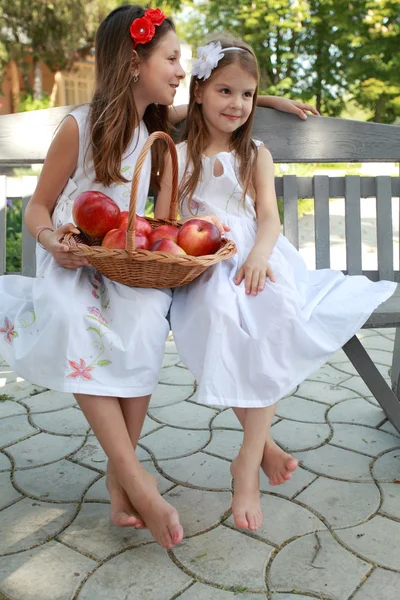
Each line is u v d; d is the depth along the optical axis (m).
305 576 1.42
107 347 1.50
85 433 2.18
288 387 1.54
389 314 1.71
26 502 1.74
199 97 1.97
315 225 2.25
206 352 1.52
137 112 1.88
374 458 1.98
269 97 2.25
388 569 1.45
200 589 1.38
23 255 2.24
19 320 1.61
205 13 10.48
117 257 1.44
